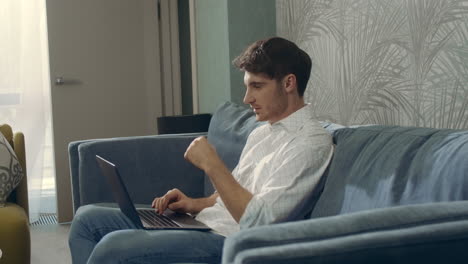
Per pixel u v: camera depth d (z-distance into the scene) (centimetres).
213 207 203
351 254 88
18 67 481
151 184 266
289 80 184
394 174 133
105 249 167
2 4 477
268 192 167
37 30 483
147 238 169
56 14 462
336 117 256
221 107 280
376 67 224
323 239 92
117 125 481
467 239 93
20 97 482
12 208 285
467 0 175
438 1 188
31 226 455
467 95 177
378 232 93
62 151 466
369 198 138
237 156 235
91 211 221
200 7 388
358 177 147
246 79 188
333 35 255
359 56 235
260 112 187
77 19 468
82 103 471
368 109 230
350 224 95
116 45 479
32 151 483
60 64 464
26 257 272
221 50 339
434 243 92
